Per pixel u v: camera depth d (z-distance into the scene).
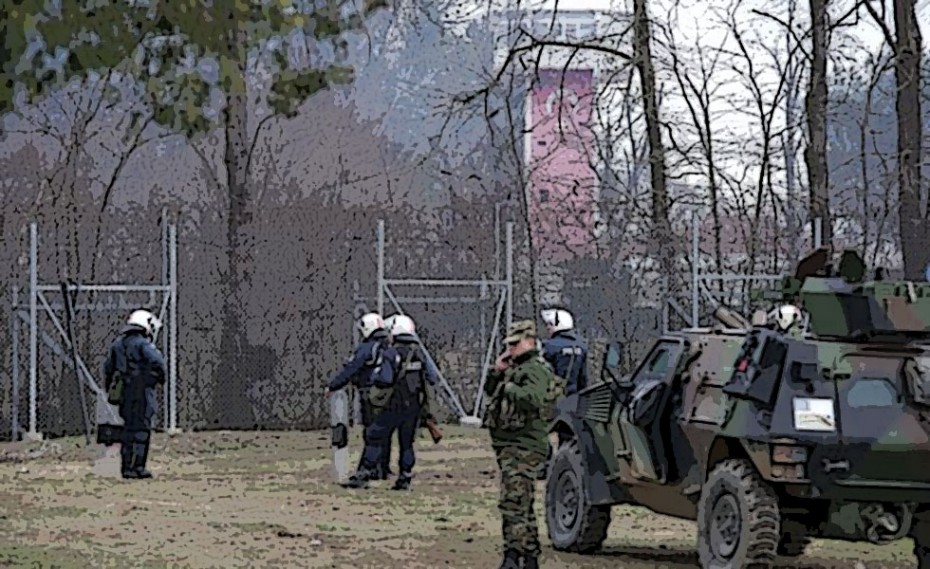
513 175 96.12
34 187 83.75
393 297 81.31
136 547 42.28
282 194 95.19
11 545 42.00
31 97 29.88
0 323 77.31
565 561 40.97
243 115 86.56
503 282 82.81
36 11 28.92
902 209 86.44
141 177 91.31
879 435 33.66
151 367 62.72
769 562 34.06
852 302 34.62
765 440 33.81
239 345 82.69
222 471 65.75
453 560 40.50
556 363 57.97
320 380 83.50
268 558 40.50
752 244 84.12
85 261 79.25
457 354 84.31
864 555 44.00
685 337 39.16
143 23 30.39
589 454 42.12
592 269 82.44
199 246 82.31
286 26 34.12
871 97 93.50
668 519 52.91
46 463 67.81
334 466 61.38
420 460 69.75
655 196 90.81
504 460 35.16
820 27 91.69
